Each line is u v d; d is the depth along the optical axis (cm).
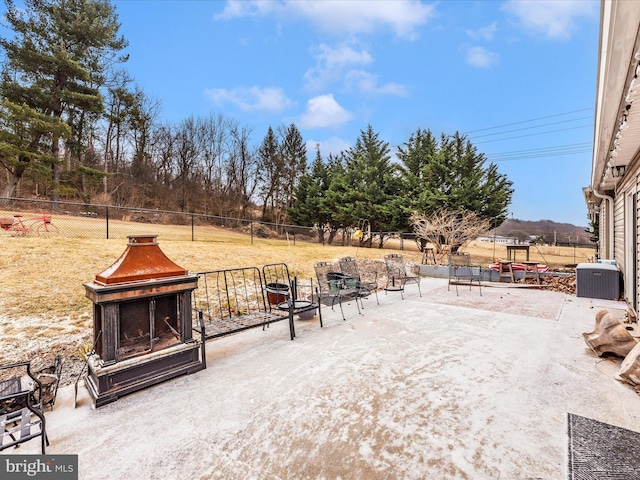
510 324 445
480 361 317
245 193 2978
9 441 195
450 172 1580
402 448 191
